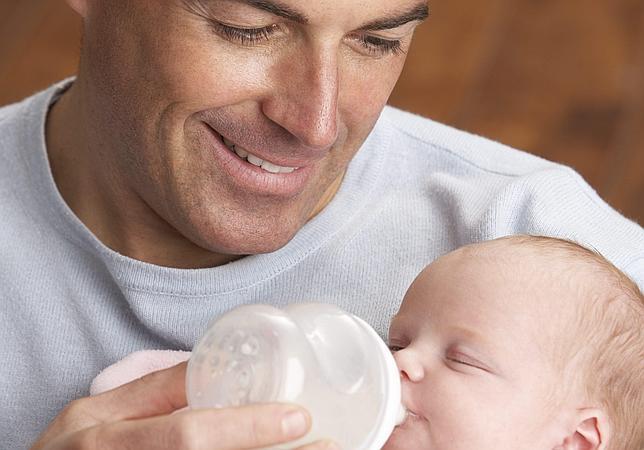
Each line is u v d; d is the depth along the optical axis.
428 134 2.16
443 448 1.65
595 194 2.10
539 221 1.97
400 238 2.01
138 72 1.70
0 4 4.73
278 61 1.62
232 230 1.77
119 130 1.80
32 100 2.10
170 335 1.97
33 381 2.01
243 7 1.56
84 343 2.01
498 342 1.68
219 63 1.62
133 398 1.58
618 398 1.70
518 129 4.33
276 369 1.38
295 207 1.79
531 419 1.66
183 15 1.61
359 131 1.76
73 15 4.69
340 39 1.59
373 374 1.48
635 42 4.77
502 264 1.76
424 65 4.61
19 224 2.04
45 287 2.02
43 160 2.00
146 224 1.97
